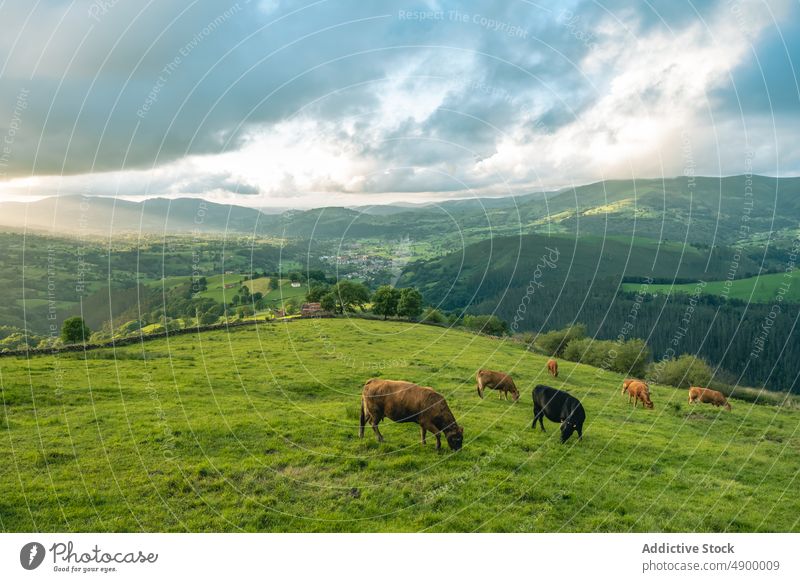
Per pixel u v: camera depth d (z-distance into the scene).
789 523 14.81
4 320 80.12
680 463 19.00
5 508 13.27
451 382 30.41
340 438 18.62
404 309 62.31
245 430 19.12
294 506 13.95
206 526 12.98
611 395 31.23
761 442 23.12
